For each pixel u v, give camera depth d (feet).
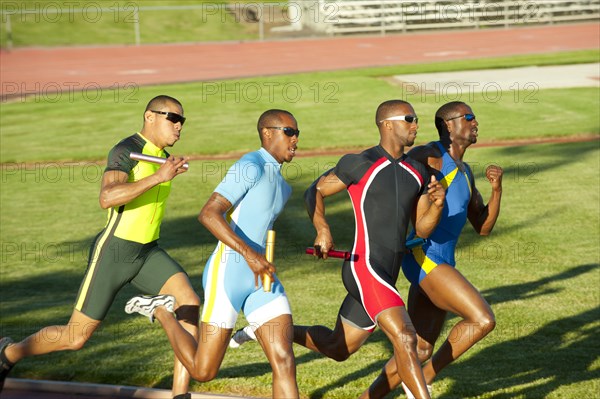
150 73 216.95
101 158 127.03
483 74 186.91
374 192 41.81
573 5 299.17
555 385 48.60
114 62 239.91
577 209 88.94
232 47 269.23
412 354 39.88
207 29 302.25
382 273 41.50
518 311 61.41
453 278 43.34
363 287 41.57
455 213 45.06
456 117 45.65
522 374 50.42
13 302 67.92
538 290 66.13
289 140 41.70
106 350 56.44
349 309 43.60
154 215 46.47
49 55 255.29
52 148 133.69
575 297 64.13
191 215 94.32
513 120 136.26
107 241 46.01
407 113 42.04
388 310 40.60
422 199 43.50
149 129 46.47
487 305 42.75
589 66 191.62
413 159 45.37
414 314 46.26
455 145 45.96
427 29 294.87
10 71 225.97
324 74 199.72
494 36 271.90
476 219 48.44
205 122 148.66
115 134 142.51
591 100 149.59
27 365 53.88
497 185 46.78
